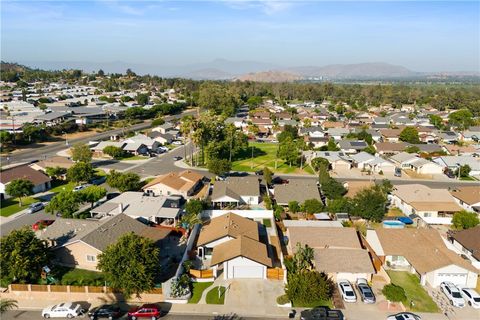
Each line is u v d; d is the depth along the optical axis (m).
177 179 75.00
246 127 154.62
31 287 39.41
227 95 197.12
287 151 97.62
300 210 63.09
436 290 41.84
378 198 60.03
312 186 69.75
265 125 159.88
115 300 39.31
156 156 109.06
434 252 45.19
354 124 163.88
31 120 145.12
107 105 195.88
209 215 61.75
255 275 43.66
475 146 118.44
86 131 145.88
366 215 59.34
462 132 141.25
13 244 40.41
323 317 35.88
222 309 37.97
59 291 39.44
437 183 85.75
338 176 89.94
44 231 48.59
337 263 43.44
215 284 42.34
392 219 61.62
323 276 40.84
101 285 40.09
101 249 43.84
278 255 49.50
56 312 36.41
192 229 54.34
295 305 38.84
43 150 114.31
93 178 83.06
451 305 39.09
